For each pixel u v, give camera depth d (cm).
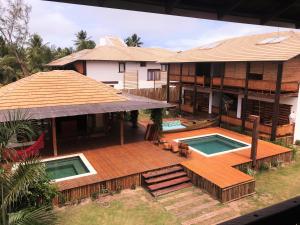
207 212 1158
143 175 1392
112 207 1200
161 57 4150
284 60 1834
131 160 1554
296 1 383
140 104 1886
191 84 2902
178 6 371
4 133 851
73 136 2000
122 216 1130
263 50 2278
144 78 4003
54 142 1611
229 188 1234
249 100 2470
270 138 2012
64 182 1273
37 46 4922
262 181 1467
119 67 3722
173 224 1075
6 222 745
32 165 791
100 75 3603
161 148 1773
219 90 2538
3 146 845
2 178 769
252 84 2195
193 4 378
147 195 1309
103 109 1705
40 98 1753
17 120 887
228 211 1166
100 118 2105
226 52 2658
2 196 759
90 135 2045
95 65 3544
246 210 1175
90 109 1694
